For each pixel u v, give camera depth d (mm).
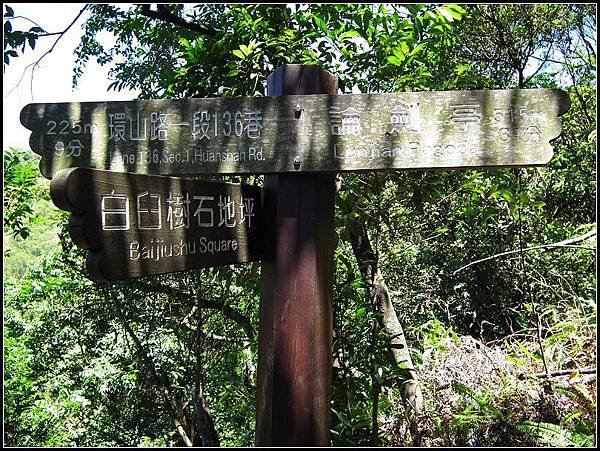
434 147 1793
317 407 1810
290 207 1855
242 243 1901
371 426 2666
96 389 7914
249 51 2736
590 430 2434
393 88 2709
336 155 1801
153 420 7934
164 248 1566
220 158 1811
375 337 2525
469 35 7109
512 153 1788
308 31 2902
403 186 2721
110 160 1822
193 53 3018
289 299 1826
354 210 2645
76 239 1310
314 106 1812
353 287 2621
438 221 4184
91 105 1836
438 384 2842
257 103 1820
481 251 5434
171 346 5965
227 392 5004
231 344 5074
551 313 4047
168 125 1821
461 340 3170
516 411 2635
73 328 7688
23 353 8953
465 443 2547
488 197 3062
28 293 8844
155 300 5473
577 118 7152
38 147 1841
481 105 1799
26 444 8492
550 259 5328
